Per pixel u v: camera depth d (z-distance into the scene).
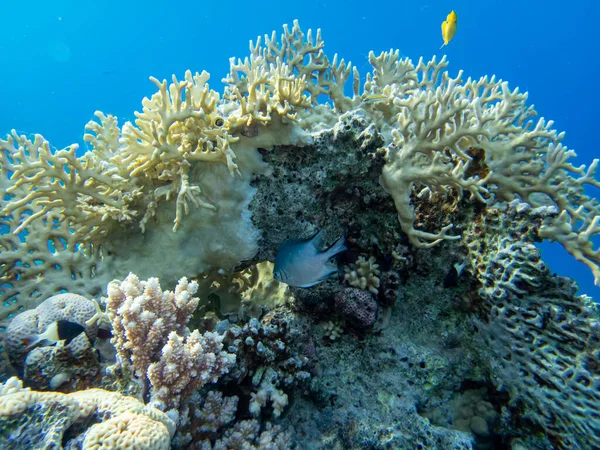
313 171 0.77
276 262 0.64
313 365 0.80
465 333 0.81
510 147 0.81
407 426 0.73
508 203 0.76
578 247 0.73
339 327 0.84
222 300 0.89
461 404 0.79
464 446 0.70
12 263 0.79
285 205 0.78
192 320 0.85
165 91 0.70
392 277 0.83
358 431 0.73
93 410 0.48
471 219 0.81
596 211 0.89
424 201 0.87
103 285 0.82
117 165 0.77
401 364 0.79
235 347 0.70
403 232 0.82
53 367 0.61
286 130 0.75
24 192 0.84
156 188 0.80
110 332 0.71
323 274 0.65
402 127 0.77
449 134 0.75
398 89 1.02
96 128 0.85
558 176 0.93
